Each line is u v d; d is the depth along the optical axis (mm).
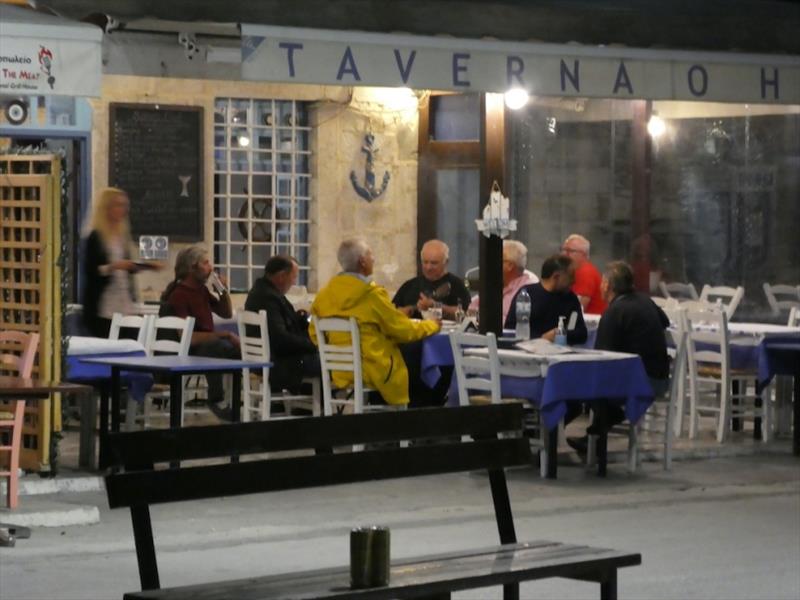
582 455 13359
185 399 15328
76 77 10664
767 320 18844
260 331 13531
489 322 13609
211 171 17375
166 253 17141
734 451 13672
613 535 10242
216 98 17469
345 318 12633
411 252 18359
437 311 13750
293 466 6453
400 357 12797
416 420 6891
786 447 13859
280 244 17969
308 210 18047
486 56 12344
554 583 8797
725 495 11820
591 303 16500
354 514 10789
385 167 18203
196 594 5855
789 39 13773
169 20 11484
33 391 9242
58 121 16609
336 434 6613
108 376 11875
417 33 12188
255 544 9820
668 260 18797
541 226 18422
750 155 18938
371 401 13352
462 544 9820
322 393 13516
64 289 11211
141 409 14875
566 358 11969
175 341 13445
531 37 12664
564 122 18469
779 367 13789
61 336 11188
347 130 18031
